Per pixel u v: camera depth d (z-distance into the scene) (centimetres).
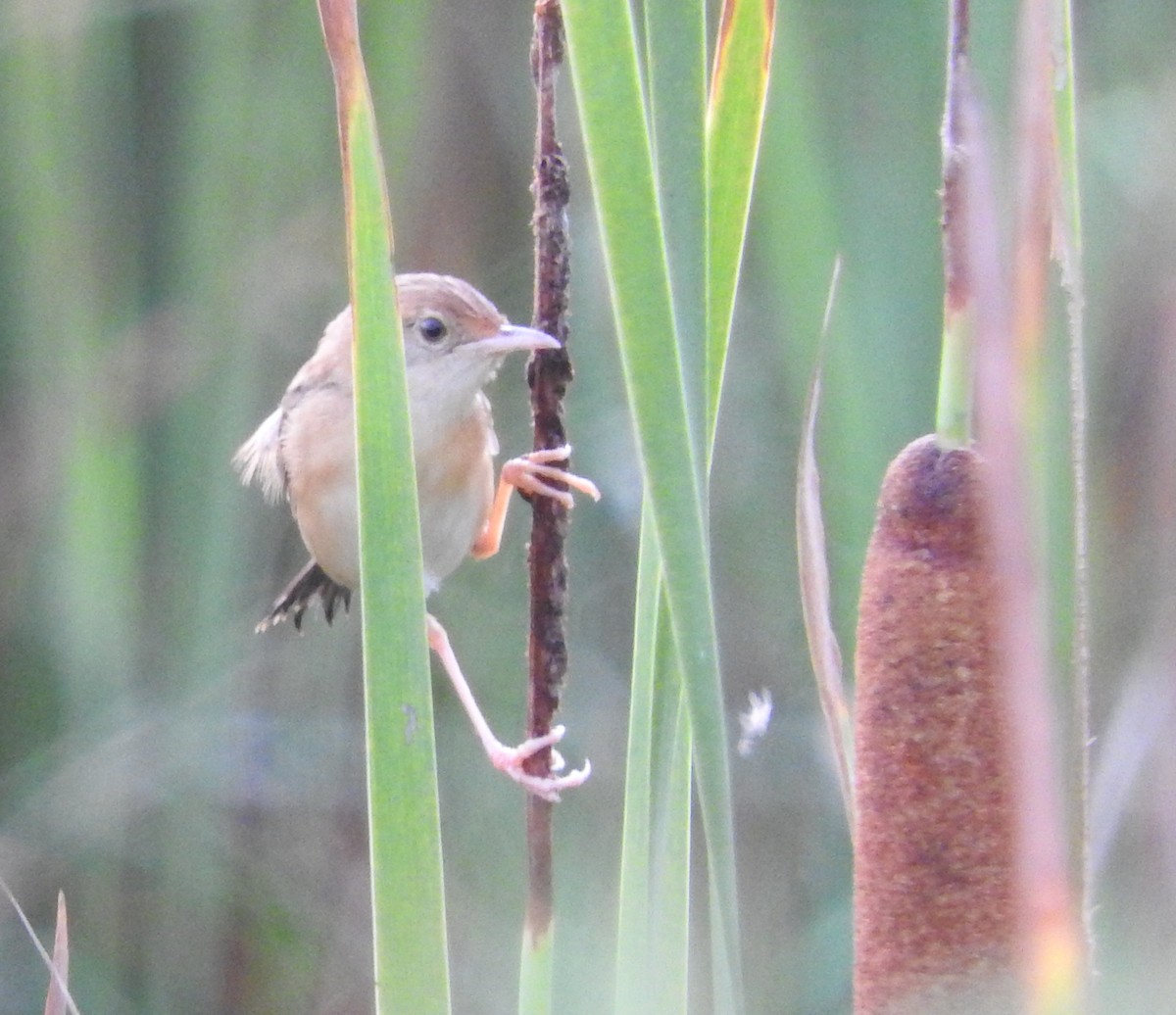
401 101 1166
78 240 1120
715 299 485
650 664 486
